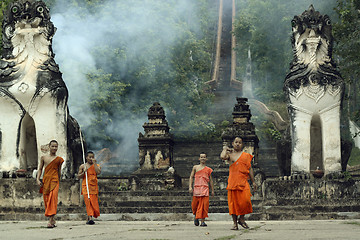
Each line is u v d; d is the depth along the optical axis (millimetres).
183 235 8148
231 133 22484
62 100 15648
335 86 15789
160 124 22219
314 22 16016
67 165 15562
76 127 16531
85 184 11898
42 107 15516
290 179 15203
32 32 15594
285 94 16219
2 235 8242
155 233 8617
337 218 13156
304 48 16047
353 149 33156
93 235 8234
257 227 10086
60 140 15516
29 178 14695
